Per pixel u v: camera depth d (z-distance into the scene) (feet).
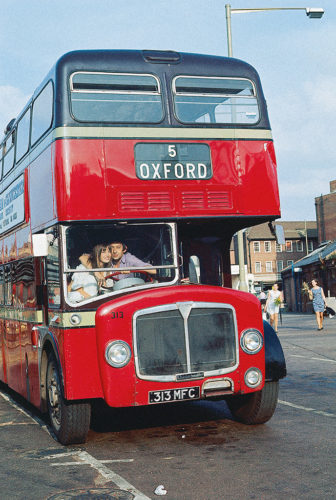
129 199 24.26
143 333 22.84
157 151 24.85
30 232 29.43
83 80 24.64
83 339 23.13
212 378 23.31
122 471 20.40
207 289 23.68
